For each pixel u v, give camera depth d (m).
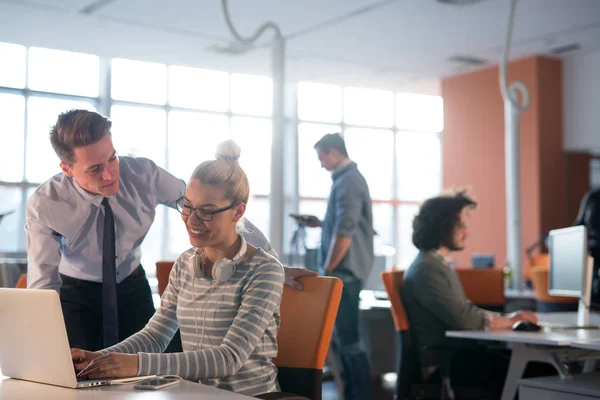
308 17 7.91
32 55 9.67
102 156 2.34
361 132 12.08
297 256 6.07
